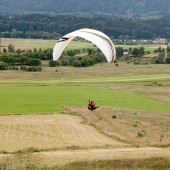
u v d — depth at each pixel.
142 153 96.44
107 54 136.50
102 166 83.31
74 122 155.00
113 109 188.88
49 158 89.75
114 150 101.19
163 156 93.19
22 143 113.00
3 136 124.56
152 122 156.38
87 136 127.75
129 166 83.81
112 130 137.75
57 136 126.62
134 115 172.38
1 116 169.12
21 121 155.62
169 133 134.12
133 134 131.00
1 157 90.50
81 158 89.75
